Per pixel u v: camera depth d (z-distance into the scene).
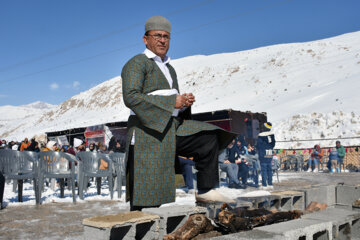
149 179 2.14
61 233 3.70
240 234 2.05
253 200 3.36
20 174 6.57
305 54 74.06
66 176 6.64
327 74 53.44
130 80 2.16
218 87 78.56
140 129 2.19
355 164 19.77
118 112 99.81
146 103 2.08
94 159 7.54
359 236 2.91
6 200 6.83
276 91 53.31
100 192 8.15
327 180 12.62
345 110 26.55
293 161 21.33
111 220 2.13
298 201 3.91
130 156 2.31
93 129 20.25
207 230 2.39
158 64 2.35
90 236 2.12
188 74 103.25
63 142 22.75
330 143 23.64
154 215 2.29
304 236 2.32
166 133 2.16
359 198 4.12
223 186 9.94
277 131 27.28
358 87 33.81
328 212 2.95
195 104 70.44
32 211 5.40
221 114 14.88
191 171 8.17
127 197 2.42
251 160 11.00
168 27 2.38
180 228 2.35
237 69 86.50
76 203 6.46
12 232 3.75
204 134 2.21
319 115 26.61
